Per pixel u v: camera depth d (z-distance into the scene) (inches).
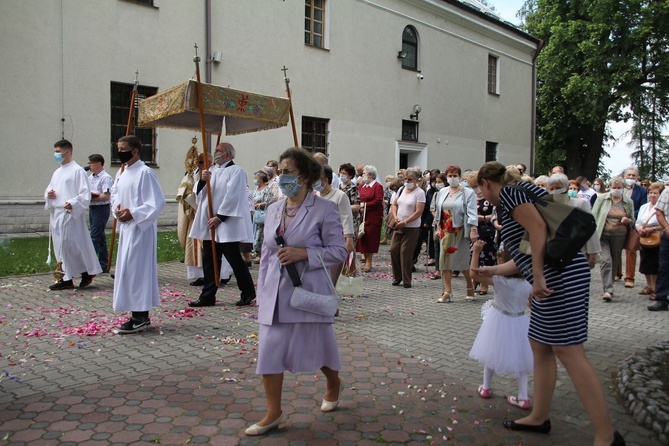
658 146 1343.5
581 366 126.6
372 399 160.4
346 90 730.2
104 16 507.8
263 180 424.2
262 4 625.9
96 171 348.8
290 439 134.3
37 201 478.9
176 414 146.9
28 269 354.3
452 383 174.7
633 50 1043.3
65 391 161.2
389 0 783.7
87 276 313.0
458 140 930.1
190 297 296.5
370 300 302.8
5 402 152.7
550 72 1105.4
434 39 867.4
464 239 296.8
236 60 604.7
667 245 284.4
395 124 805.9
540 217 126.8
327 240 139.3
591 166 1249.4
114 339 214.1
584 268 129.7
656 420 140.6
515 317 154.9
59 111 486.3
